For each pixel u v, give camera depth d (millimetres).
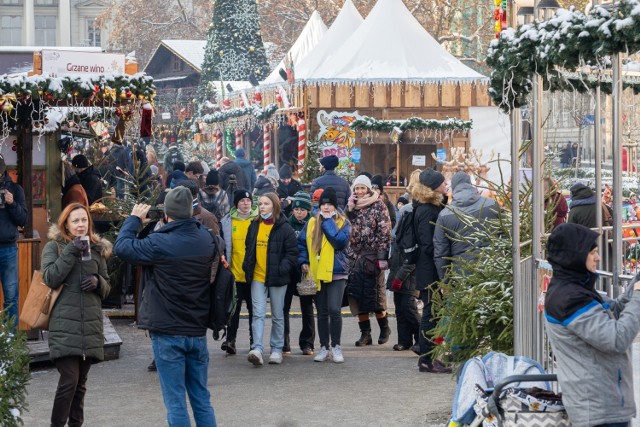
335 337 12820
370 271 13625
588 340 5875
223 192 16141
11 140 14367
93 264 8945
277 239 12547
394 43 28438
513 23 9602
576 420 5969
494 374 6848
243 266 12539
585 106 10977
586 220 13000
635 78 10992
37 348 12266
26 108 13031
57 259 8828
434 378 11734
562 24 7738
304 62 30578
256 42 52031
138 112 13828
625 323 5852
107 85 12438
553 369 8625
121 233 8430
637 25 7117
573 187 13062
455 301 9695
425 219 11914
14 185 12312
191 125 48500
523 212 10078
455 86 27578
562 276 6031
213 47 51688
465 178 11289
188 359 8477
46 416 10016
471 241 10875
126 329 15391
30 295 8883
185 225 8359
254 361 12414
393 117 27781
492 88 8938
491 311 9516
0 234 12164
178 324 8266
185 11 81750
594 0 8422
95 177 16422
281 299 12680
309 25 38750
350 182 27062
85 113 15055
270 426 9617
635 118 13172
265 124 30875
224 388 11305
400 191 27141
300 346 13469
